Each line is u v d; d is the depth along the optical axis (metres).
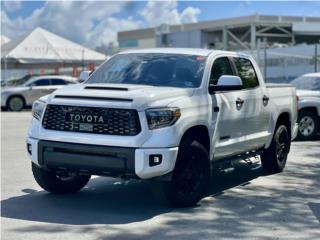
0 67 31.36
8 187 8.15
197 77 7.41
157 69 7.68
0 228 6.04
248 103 8.29
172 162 6.50
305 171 9.86
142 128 6.37
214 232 5.96
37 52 30.45
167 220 6.41
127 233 5.88
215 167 8.55
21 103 26.38
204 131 7.23
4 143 13.35
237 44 50.88
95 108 6.55
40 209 6.88
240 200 7.52
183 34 58.31
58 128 6.79
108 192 7.89
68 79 27.28
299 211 6.96
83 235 5.80
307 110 14.38
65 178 7.62
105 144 6.43
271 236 5.86
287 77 27.59
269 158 9.43
